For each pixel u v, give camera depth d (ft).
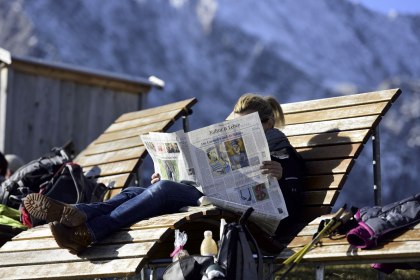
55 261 33.86
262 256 33.91
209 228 35.37
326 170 37.19
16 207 43.83
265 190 34.01
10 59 68.95
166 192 33.76
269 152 34.30
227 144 34.14
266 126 36.81
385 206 31.86
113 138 50.93
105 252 32.63
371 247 30.76
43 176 43.65
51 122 72.02
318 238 31.60
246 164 34.06
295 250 33.06
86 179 43.11
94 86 74.13
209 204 33.71
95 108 74.08
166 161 35.04
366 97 39.60
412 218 30.94
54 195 42.09
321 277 31.94
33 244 35.58
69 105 72.90
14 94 70.18
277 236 36.01
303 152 38.50
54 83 72.28
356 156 37.06
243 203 33.65
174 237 34.96
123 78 75.00
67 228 32.40
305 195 37.06
